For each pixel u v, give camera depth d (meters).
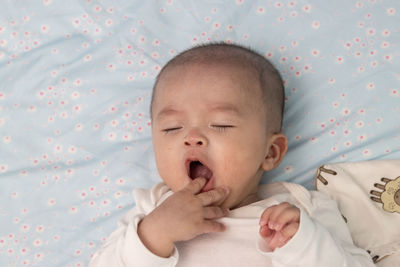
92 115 1.71
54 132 1.70
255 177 1.44
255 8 1.74
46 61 1.77
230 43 1.68
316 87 1.63
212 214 1.29
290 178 1.59
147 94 1.72
